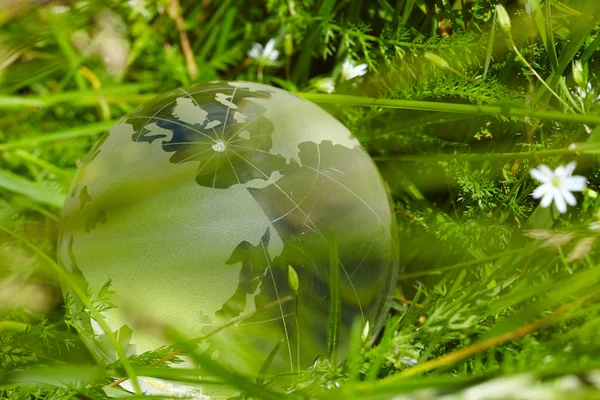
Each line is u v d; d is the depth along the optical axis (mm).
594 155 378
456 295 373
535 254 371
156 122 350
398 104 380
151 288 341
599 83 384
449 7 407
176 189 340
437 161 403
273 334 344
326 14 423
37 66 441
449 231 394
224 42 450
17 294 398
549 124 390
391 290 364
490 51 380
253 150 343
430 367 337
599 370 324
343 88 422
